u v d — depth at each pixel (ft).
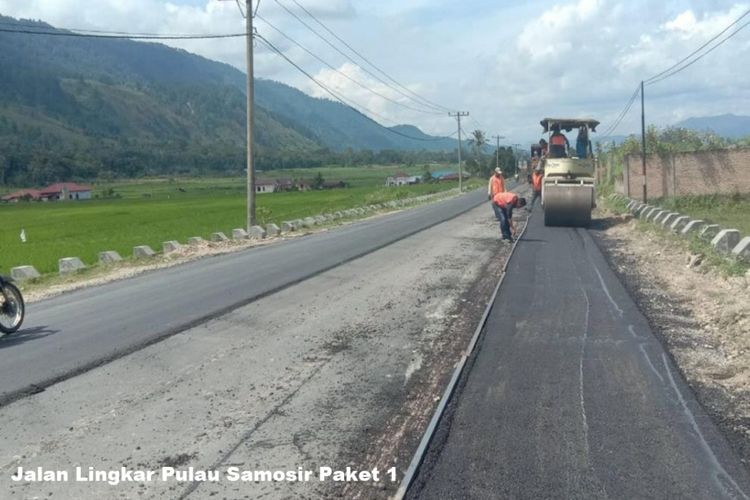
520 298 39.37
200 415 21.62
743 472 17.51
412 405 22.40
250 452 18.93
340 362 27.14
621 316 34.63
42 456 18.83
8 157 444.14
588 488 16.70
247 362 27.14
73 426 20.89
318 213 142.41
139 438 19.92
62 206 262.67
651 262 53.83
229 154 607.78
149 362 27.32
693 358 27.30
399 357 27.84
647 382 24.39
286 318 34.81
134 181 481.87
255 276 48.75
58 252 89.66
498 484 16.93
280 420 21.18
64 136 634.02
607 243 67.92
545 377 25.03
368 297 40.32
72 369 26.66
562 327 32.42
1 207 266.57
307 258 58.39
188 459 18.52
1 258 82.64
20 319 34.35
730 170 107.86
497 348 28.89
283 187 368.89
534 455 18.51
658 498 16.25
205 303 38.96
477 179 378.94
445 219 101.30
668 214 74.49
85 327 34.42
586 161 85.66
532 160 120.37
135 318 35.78
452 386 23.90
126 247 95.14
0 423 21.25
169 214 178.60
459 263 54.08
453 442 19.38
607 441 19.36
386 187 299.58
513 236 72.08
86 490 16.88
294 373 25.76
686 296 39.73
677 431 20.03
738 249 47.73
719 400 22.61
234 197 279.90
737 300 35.99
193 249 73.20
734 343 29.25
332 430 20.40
